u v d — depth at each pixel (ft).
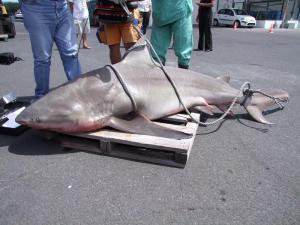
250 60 28.02
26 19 12.17
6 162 9.08
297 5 100.63
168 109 10.95
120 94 9.77
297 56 31.58
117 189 8.01
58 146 10.03
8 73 19.74
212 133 11.51
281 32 72.38
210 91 12.28
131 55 10.74
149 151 9.55
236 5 106.01
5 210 7.14
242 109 14.11
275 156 10.01
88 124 9.21
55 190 7.90
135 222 6.93
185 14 14.11
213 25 90.58
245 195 7.96
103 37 15.06
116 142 9.29
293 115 13.67
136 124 9.80
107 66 10.28
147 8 34.32
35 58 12.82
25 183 8.14
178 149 8.84
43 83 13.28
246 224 6.96
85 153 9.66
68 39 13.33
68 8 13.10
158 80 10.92
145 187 8.12
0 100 11.91
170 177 8.59
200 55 29.84
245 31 71.56
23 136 10.62
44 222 6.84
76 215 7.07
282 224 7.00
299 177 8.87
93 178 8.43
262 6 105.29
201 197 7.82
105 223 6.87
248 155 9.99
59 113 8.86
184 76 11.90
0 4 39.60
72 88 9.45
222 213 7.28
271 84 19.03
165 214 7.19
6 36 36.73
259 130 11.94
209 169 9.07
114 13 13.53
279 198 7.89
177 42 14.70
